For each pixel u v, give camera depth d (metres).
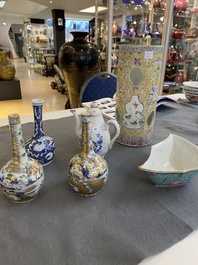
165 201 0.51
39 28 8.81
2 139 0.78
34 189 0.47
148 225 0.44
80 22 11.28
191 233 0.42
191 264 0.37
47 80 6.66
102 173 0.49
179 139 0.68
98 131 0.62
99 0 2.51
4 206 0.48
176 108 1.23
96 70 1.86
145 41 2.62
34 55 9.04
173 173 0.50
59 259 0.36
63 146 0.76
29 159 0.49
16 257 0.37
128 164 0.66
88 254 0.37
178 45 2.87
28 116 1.05
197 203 0.50
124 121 0.75
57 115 1.08
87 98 1.39
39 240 0.40
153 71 0.68
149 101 0.71
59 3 6.05
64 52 1.78
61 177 0.59
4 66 4.09
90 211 0.47
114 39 2.48
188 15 2.71
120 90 0.72
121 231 0.42
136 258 0.37
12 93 4.20
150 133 0.77
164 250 0.39
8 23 13.77
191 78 2.98
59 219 0.45
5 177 0.46
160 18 2.63
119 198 0.51
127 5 2.42
